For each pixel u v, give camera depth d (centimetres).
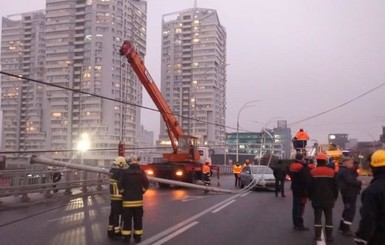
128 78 7488
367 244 434
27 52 8200
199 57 7131
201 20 7194
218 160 7319
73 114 7581
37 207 1542
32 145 7788
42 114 7806
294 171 1137
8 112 8131
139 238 947
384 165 436
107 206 1595
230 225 1195
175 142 2841
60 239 977
